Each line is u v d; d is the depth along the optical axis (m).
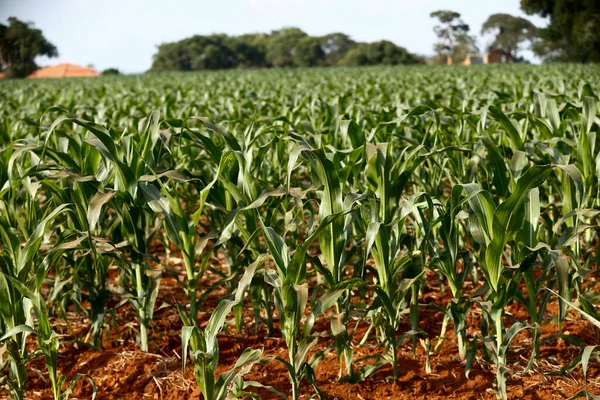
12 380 3.16
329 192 3.05
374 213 3.20
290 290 2.84
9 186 3.38
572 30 43.72
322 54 121.50
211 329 2.71
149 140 3.63
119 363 3.62
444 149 3.41
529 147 4.50
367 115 6.11
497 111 3.82
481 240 2.96
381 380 3.30
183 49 116.31
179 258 5.45
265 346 3.78
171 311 4.34
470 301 3.18
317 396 3.14
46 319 2.90
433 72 30.89
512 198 2.73
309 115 6.82
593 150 3.79
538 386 3.15
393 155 4.72
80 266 3.94
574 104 5.05
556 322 3.47
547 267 3.14
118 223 3.86
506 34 99.38
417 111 4.25
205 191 3.27
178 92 12.34
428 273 4.92
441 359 3.49
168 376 3.46
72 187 3.99
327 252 3.13
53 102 13.15
